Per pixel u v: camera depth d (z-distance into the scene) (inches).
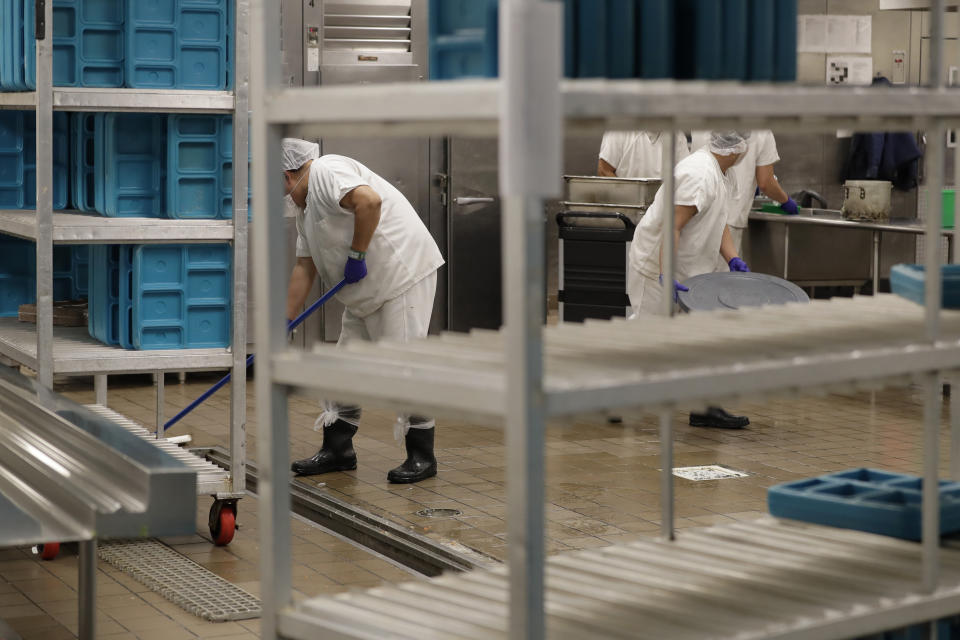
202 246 233.0
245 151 227.6
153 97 220.7
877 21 507.8
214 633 186.4
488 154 458.3
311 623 104.7
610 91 85.8
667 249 136.3
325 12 433.1
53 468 139.4
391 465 300.2
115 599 202.7
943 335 114.1
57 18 223.5
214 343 235.3
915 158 495.8
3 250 275.7
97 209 242.2
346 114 95.0
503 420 88.2
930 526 114.0
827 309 129.1
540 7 81.8
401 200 277.6
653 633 102.9
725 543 131.0
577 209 352.2
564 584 117.0
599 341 109.0
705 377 94.4
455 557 218.4
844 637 108.0
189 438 303.7
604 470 294.7
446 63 94.0
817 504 135.6
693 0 94.2
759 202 470.3
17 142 269.0
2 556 227.1
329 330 440.8
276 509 106.2
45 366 219.6
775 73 98.8
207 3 227.6
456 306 462.9
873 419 358.9
